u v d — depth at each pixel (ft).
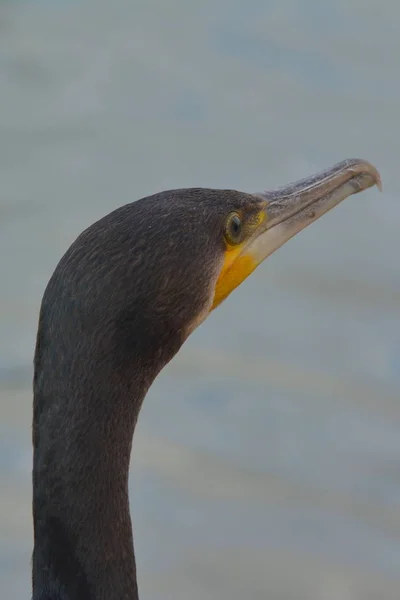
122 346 20.03
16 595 33.35
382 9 67.56
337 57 62.85
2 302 44.80
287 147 55.26
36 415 19.92
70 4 70.54
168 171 53.88
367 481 37.73
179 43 65.51
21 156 55.11
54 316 19.71
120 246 20.26
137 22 68.03
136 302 20.17
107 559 20.11
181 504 37.06
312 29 65.57
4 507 36.70
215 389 41.16
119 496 20.33
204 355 42.91
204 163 54.34
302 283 46.47
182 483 37.78
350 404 40.57
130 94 60.59
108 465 20.06
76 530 19.86
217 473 38.14
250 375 41.88
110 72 62.39
